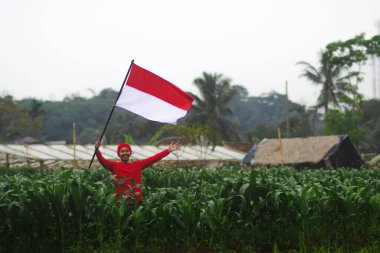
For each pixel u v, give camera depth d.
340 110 50.09
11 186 9.47
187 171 14.07
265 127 72.31
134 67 11.62
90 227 8.83
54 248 8.70
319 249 9.34
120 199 8.74
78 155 28.69
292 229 9.89
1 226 8.61
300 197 9.36
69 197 8.54
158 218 8.67
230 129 61.47
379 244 9.80
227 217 9.65
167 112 11.69
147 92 11.69
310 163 28.06
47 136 92.88
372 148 61.81
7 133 70.12
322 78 53.19
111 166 10.36
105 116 98.50
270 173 14.11
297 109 69.69
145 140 73.75
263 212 9.98
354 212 10.25
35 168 23.88
